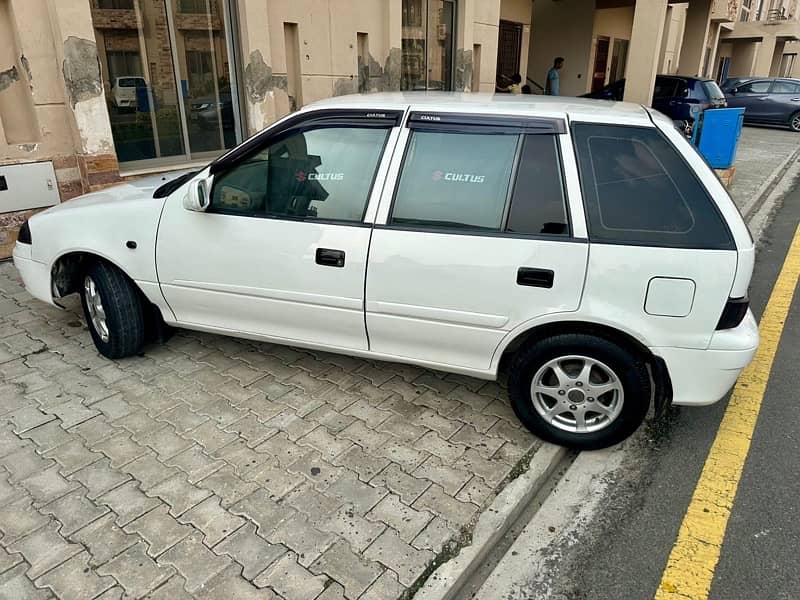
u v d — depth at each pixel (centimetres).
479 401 363
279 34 713
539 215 293
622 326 286
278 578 235
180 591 228
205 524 261
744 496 296
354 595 229
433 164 310
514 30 1497
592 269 285
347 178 323
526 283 293
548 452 318
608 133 292
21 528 256
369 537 257
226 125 700
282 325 352
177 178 398
